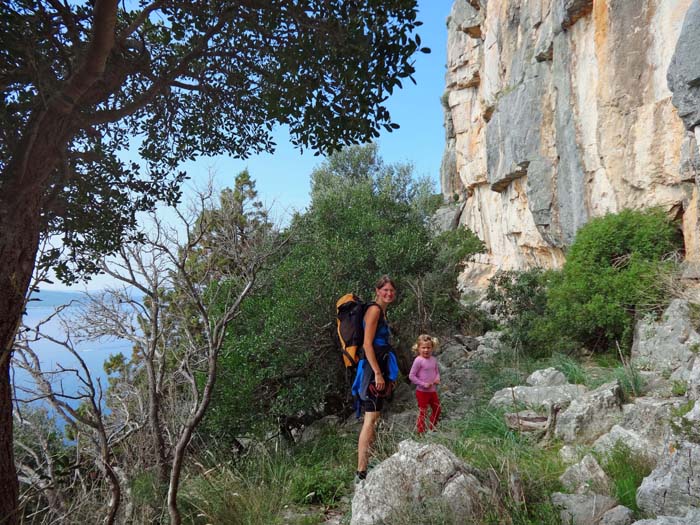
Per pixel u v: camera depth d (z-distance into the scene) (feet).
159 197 16.17
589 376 20.89
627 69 28.22
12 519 9.92
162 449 14.07
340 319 15.10
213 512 14.10
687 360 18.79
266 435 22.45
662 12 25.90
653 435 13.17
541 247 46.19
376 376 14.14
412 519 10.57
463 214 77.82
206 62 14.10
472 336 34.81
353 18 10.20
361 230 28.22
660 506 9.79
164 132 16.28
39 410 13.28
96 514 12.87
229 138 16.42
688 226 24.40
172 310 14.34
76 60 9.67
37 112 9.61
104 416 15.35
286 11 11.29
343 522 12.89
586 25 32.22
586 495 10.89
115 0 8.19
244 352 21.45
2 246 9.21
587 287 24.64
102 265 12.34
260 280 22.71
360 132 11.49
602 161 30.68
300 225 25.11
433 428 17.35
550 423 15.87
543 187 39.45
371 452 15.06
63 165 9.79
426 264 29.19
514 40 46.60
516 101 43.34
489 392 22.08
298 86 11.84
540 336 26.96
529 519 10.21
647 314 22.20
